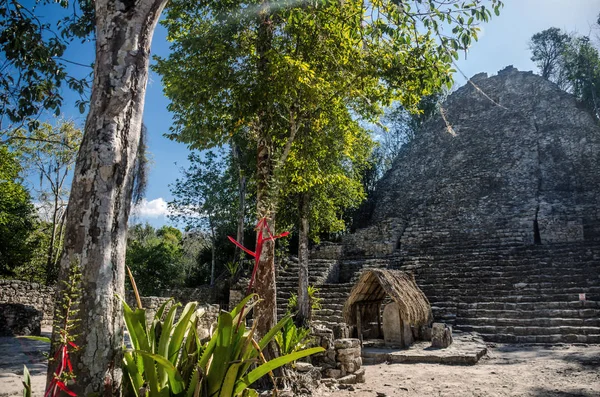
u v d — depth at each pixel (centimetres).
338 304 1730
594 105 3083
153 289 2334
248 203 2364
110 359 304
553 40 4012
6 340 1110
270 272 695
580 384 711
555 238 2148
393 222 2642
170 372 293
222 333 313
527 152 2961
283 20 852
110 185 325
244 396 338
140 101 356
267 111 788
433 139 3481
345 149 1170
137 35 357
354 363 785
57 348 288
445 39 624
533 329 1255
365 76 852
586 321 1223
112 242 320
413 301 1168
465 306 1495
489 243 2266
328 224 1697
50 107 759
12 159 1898
